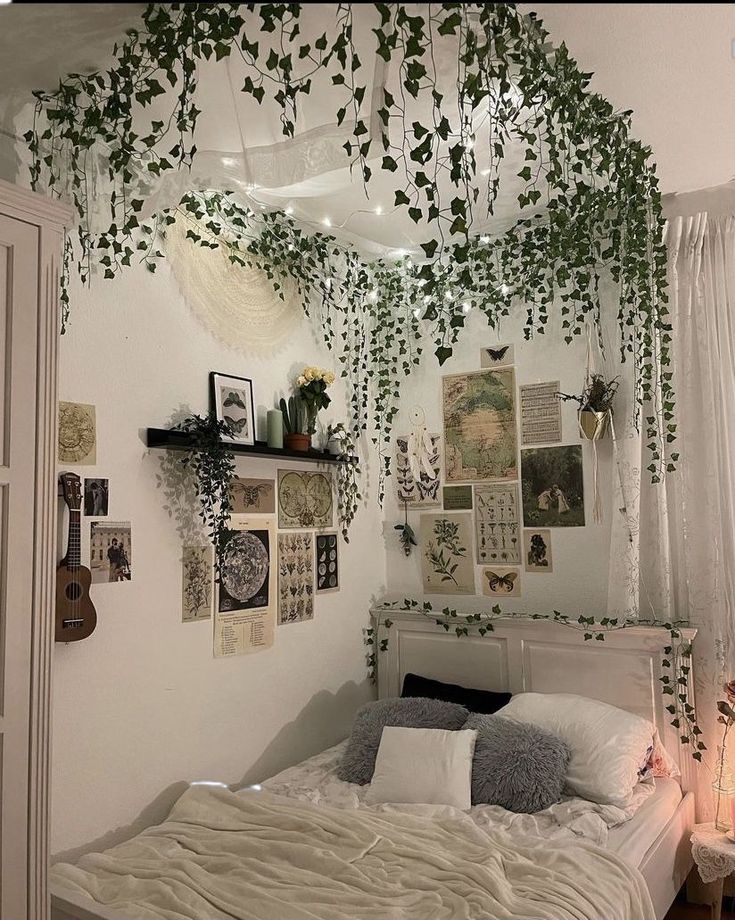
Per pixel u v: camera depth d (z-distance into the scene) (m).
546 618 3.38
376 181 2.95
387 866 2.11
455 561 3.82
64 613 2.27
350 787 2.87
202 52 1.91
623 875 2.11
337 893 1.94
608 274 3.43
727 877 2.98
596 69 2.23
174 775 2.71
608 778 2.64
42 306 1.56
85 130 2.20
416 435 3.95
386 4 1.54
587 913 1.88
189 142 2.45
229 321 3.12
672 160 2.85
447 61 2.04
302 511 3.46
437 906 1.88
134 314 2.68
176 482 2.80
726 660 3.00
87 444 2.46
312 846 2.22
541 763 2.68
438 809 2.58
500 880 1.98
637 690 3.15
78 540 2.34
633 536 3.20
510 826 2.47
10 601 1.45
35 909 1.46
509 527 3.66
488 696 3.33
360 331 3.98
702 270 3.18
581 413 3.34
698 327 3.16
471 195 3.15
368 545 3.93
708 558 3.07
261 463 3.23
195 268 2.97
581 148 2.65
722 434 3.07
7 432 1.47
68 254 2.41
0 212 1.49
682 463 3.15
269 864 2.14
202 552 2.89
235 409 3.07
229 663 2.99
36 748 1.48
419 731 2.92
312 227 3.54
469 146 2.61
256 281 3.29
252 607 3.12
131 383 2.64
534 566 3.57
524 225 3.51
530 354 3.65
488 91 1.67
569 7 1.92
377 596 3.97
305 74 2.12
